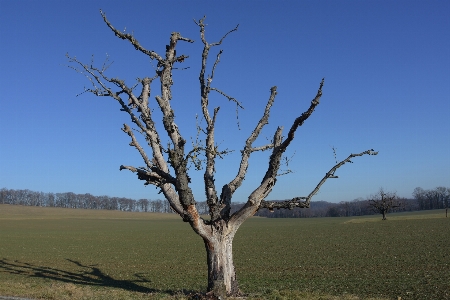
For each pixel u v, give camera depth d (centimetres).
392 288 2009
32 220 12306
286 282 2272
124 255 4041
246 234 6619
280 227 8412
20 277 2659
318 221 11006
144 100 1606
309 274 2558
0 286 1853
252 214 1498
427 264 2792
